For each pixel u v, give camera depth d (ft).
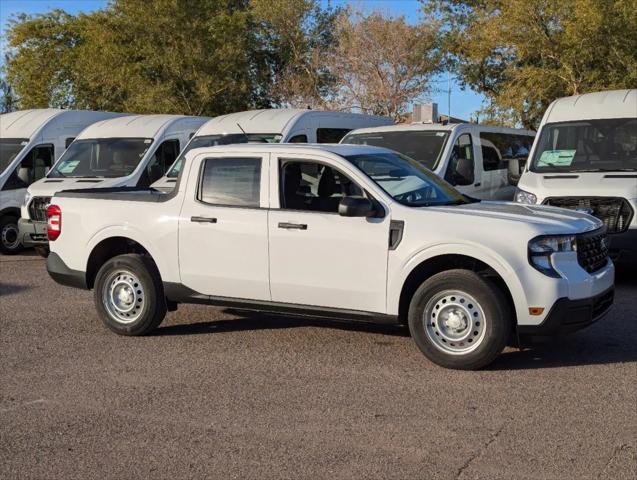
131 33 101.35
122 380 20.83
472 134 40.45
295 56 120.57
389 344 24.07
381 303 21.80
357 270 21.93
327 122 48.65
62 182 43.70
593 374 20.63
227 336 25.43
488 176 41.06
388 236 21.54
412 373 20.98
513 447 15.79
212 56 99.09
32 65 122.52
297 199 23.02
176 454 15.78
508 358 22.29
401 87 108.58
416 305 21.25
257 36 120.98
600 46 79.82
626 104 36.42
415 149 38.40
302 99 115.85
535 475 14.46
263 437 16.60
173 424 17.47
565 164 35.53
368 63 109.09
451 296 20.89
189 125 48.80
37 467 15.26
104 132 47.26
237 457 15.57
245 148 24.02
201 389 19.95
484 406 18.28
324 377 20.79
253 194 23.56
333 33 121.29
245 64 107.55
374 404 18.56
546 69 84.64
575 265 20.62
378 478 14.46
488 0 94.94
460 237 20.70
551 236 20.38
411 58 107.34
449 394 19.19
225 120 46.88
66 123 50.67
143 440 16.55
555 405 18.25
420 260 21.13
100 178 43.93
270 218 23.00
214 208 23.95
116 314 25.62
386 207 21.80
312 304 22.80
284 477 14.58
